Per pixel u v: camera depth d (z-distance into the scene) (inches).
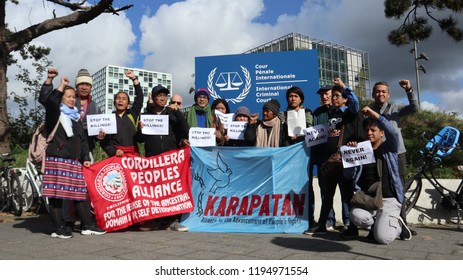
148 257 156.3
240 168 228.1
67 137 200.5
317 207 256.4
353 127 200.1
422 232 217.5
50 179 196.9
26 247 174.2
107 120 219.1
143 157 227.0
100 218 211.9
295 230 213.6
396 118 208.8
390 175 186.5
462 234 211.9
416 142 426.0
